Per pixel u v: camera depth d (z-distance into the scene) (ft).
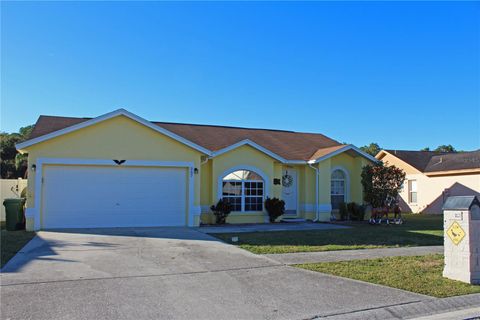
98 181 51.57
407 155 104.01
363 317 20.51
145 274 27.37
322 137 85.92
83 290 23.53
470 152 93.61
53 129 57.62
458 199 27.73
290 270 29.22
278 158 64.75
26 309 20.25
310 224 61.82
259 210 63.82
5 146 134.72
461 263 26.96
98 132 51.49
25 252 34.27
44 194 49.47
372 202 64.54
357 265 31.01
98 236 43.52
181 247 37.55
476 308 22.43
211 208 59.93
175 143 55.01
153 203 53.83
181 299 22.45
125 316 19.71
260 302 22.21
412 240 44.06
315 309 21.25
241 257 33.45
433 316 21.06
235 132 77.61
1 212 64.23
